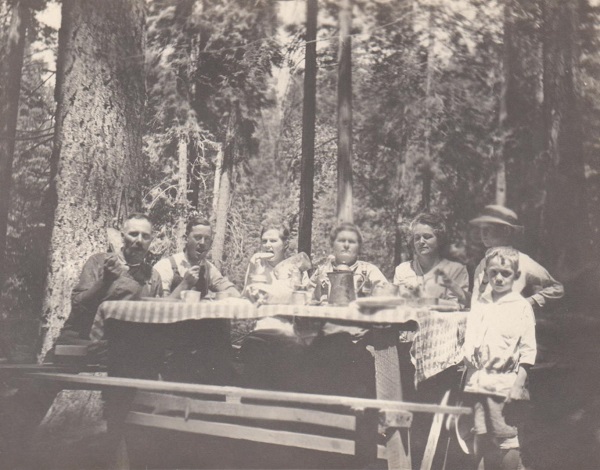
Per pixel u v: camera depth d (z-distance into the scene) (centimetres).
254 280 475
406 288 488
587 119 982
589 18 998
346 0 1683
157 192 1552
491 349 440
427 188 1858
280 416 396
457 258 1392
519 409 441
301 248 1520
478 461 441
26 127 1455
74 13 663
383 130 2033
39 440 529
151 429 486
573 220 899
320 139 2089
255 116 1795
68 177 647
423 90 1956
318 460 466
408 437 391
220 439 491
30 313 1226
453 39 1816
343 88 1560
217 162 1752
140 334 488
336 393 487
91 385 476
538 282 534
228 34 1664
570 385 560
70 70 659
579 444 500
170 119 1628
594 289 672
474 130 1873
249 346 497
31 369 481
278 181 2153
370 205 2119
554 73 995
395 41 1881
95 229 656
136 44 709
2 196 1197
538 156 1047
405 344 508
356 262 545
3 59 1218
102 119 670
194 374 531
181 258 584
